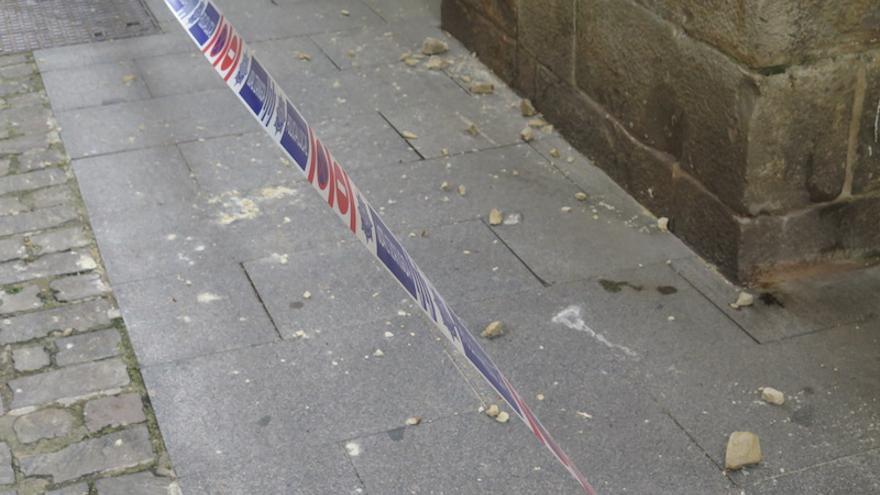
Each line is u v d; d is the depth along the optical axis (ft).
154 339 12.71
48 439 11.17
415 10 22.56
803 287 13.67
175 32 21.26
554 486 10.52
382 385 11.93
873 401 11.68
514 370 12.21
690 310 13.29
